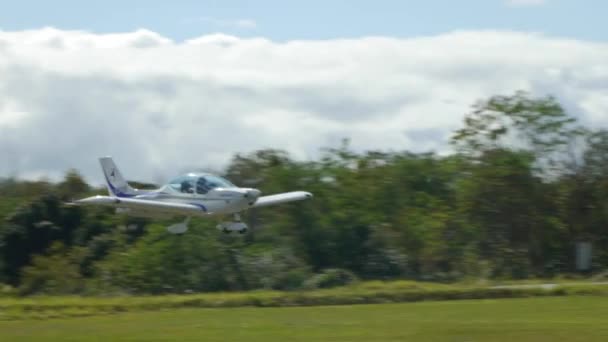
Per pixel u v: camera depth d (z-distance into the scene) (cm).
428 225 6931
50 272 6038
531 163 7038
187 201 5497
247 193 5444
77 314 4028
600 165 7050
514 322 3259
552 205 6988
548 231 6900
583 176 7012
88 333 3067
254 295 4591
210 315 3750
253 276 6088
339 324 3256
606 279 5794
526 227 6925
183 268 6081
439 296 4556
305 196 6022
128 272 6072
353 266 6812
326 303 4425
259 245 6469
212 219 6372
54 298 5088
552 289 4647
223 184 5531
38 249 6994
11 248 6938
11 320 3812
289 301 4394
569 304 4009
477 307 3947
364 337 2848
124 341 2830
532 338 2773
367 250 6881
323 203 7044
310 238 6856
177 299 4456
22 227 7019
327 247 6844
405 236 6919
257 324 3297
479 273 6669
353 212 7006
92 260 6700
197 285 5997
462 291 4581
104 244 6838
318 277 6091
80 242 7075
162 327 3231
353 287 5169
